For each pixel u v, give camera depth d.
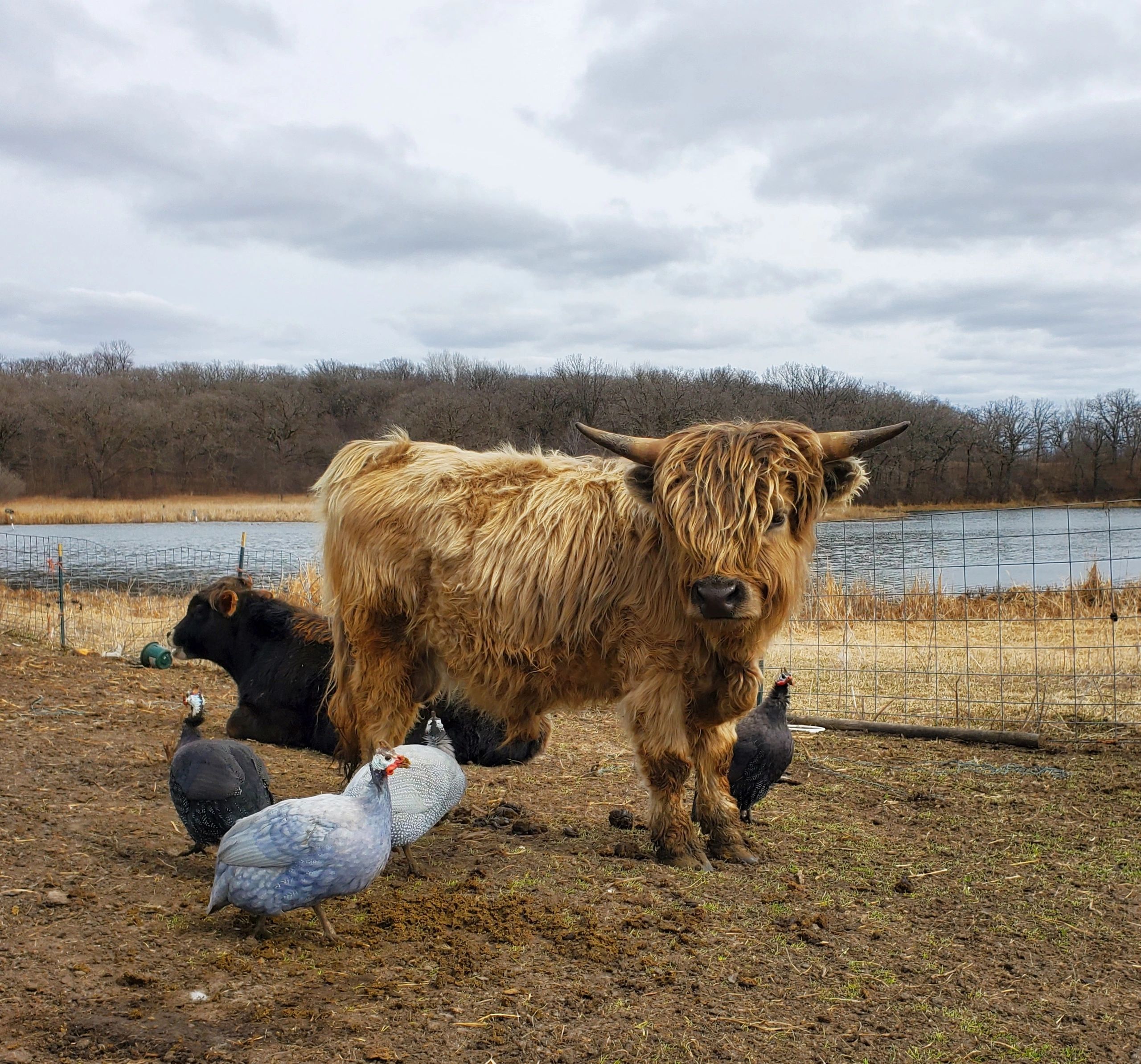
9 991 3.45
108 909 4.23
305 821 3.86
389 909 4.37
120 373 109.50
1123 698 9.35
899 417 68.62
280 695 7.63
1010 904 4.66
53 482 82.12
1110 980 3.90
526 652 5.38
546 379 87.38
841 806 6.33
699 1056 3.23
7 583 19.94
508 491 5.62
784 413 73.69
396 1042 3.23
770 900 4.66
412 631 5.83
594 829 5.82
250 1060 3.09
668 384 79.56
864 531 37.25
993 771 7.17
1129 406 67.06
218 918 4.21
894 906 4.62
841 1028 3.46
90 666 10.34
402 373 106.12
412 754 4.95
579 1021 3.42
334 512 6.08
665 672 5.08
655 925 4.29
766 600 4.74
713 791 5.35
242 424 88.88
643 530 5.10
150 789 6.02
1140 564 25.80
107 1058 3.07
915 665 11.24
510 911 4.38
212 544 36.72
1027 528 41.72
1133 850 5.42
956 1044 3.37
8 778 6.02
